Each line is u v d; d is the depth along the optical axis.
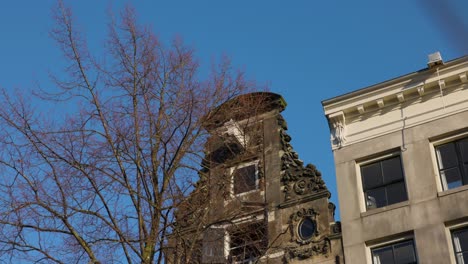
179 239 14.41
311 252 17.16
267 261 16.81
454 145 18.12
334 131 20.19
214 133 16.38
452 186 17.42
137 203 13.96
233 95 16.45
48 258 13.09
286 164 19.31
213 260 16.67
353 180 18.73
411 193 17.52
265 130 20.44
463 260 15.80
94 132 14.53
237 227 15.76
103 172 13.95
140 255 13.00
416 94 19.38
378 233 17.12
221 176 17.09
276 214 18.22
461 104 18.59
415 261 16.38
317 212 17.83
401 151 18.59
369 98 19.80
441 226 16.44
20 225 13.04
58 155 13.92
